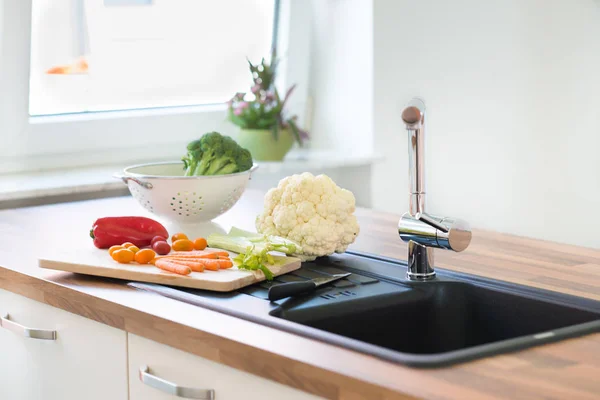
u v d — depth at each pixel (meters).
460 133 3.11
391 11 3.03
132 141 2.91
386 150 3.11
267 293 1.30
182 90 3.06
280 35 3.26
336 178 3.14
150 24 2.92
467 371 0.90
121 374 1.29
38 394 1.51
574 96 2.88
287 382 0.97
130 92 2.92
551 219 2.99
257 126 2.96
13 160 2.64
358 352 0.98
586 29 2.82
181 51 3.03
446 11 3.04
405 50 3.07
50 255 1.50
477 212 3.13
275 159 2.96
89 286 1.37
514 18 2.95
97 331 1.33
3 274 1.52
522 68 2.96
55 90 2.72
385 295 1.30
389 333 1.31
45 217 2.05
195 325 1.12
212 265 1.38
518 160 3.02
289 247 1.46
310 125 3.31
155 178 1.74
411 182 1.36
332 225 1.51
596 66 2.81
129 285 1.37
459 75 3.07
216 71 3.14
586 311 1.17
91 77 2.80
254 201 2.27
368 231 1.83
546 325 1.23
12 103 2.59
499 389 0.85
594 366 0.92
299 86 3.28
